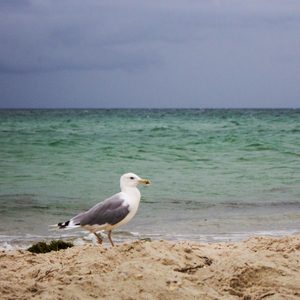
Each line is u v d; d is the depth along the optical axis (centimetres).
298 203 1633
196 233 1230
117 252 691
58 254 756
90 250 726
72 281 588
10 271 670
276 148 3247
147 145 3462
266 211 1505
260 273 614
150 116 11738
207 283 600
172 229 1276
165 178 2116
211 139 3944
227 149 3234
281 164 2548
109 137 4188
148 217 1418
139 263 627
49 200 1642
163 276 595
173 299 552
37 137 4144
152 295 556
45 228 1280
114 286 571
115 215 815
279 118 9350
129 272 600
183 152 3061
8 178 2078
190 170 2353
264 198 1719
